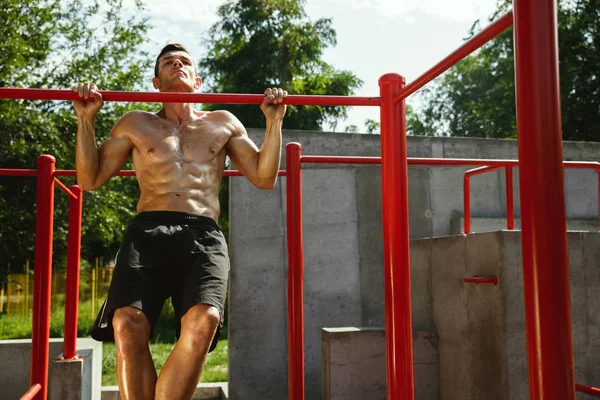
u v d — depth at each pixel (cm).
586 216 573
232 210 500
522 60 108
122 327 155
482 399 330
